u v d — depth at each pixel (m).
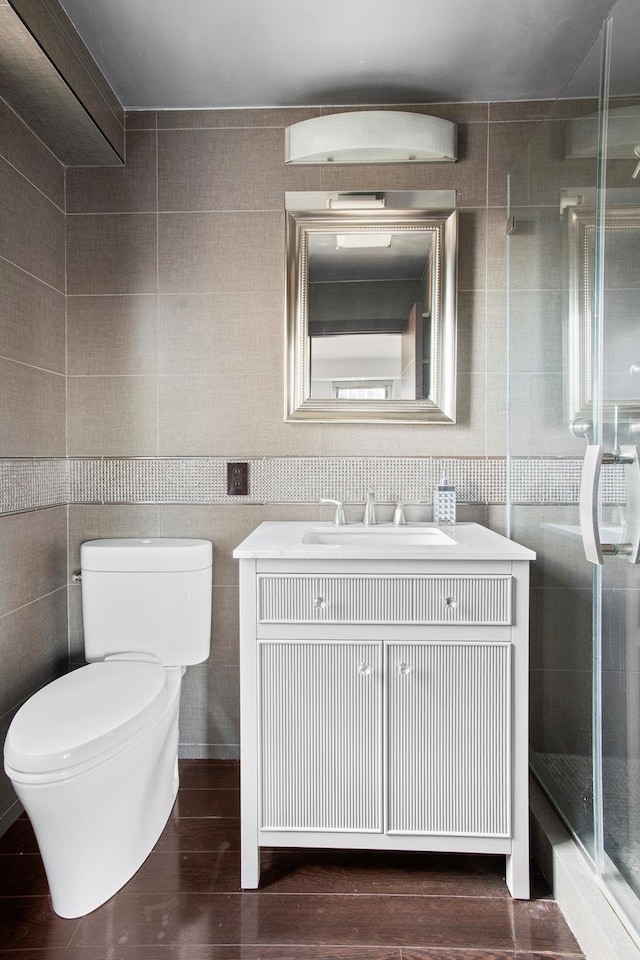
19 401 1.59
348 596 1.33
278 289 1.84
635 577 1.05
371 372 1.82
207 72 1.66
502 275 1.82
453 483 1.85
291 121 1.82
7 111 1.52
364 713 1.33
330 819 1.34
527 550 1.31
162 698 1.40
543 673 1.57
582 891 1.20
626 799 1.11
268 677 1.34
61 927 1.22
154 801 1.46
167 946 1.18
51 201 1.76
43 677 1.74
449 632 1.32
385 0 1.38
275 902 1.30
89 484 1.88
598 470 1.11
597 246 1.14
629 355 1.04
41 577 1.72
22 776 1.10
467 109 1.81
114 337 1.86
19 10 1.21
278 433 1.86
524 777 1.32
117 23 1.46
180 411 1.87
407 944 1.20
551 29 1.48
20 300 1.59
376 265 1.80
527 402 1.65
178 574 1.68
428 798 1.33
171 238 1.85
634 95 1.01
